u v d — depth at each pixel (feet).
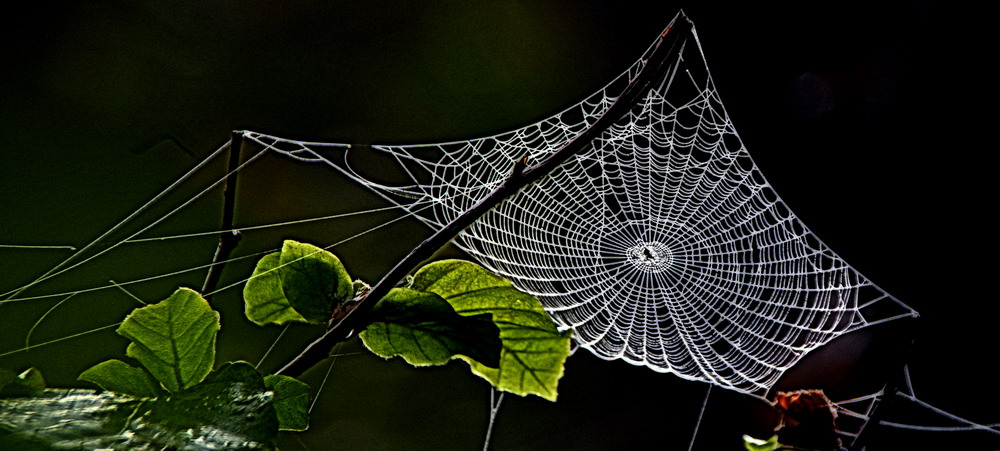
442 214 7.95
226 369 4.26
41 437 4.11
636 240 11.27
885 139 11.89
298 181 10.28
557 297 8.82
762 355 8.60
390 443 9.66
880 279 9.84
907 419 6.71
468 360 4.52
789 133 12.28
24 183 6.97
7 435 4.10
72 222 6.78
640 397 11.10
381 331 4.47
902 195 11.04
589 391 11.02
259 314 4.56
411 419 10.04
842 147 12.03
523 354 4.51
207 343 4.37
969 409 7.21
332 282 4.54
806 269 10.25
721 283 10.34
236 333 6.43
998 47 12.05
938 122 11.76
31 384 4.17
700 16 13.02
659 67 4.54
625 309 9.75
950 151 11.34
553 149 9.66
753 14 12.73
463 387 10.66
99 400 4.18
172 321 4.37
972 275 9.07
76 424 4.14
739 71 12.63
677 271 10.86
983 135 11.26
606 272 10.43
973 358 7.55
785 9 12.87
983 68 12.05
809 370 7.97
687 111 11.98
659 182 11.93
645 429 10.70
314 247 4.55
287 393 4.41
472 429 10.13
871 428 4.61
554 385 4.51
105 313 5.29
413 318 4.46
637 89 4.53
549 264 9.94
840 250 10.75
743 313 9.66
